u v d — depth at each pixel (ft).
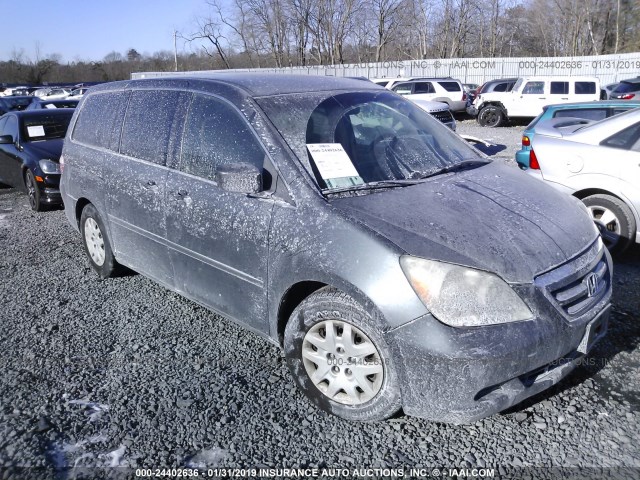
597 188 17.33
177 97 12.95
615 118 17.52
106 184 14.58
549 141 18.43
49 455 8.95
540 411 9.91
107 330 13.32
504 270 8.59
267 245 10.16
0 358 12.05
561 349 8.75
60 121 30.30
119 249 14.90
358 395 9.41
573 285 9.34
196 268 12.01
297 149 10.52
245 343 12.55
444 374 8.31
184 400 10.37
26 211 27.20
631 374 10.96
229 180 10.05
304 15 147.33
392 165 11.19
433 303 8.40
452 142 13.15
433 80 76.07
